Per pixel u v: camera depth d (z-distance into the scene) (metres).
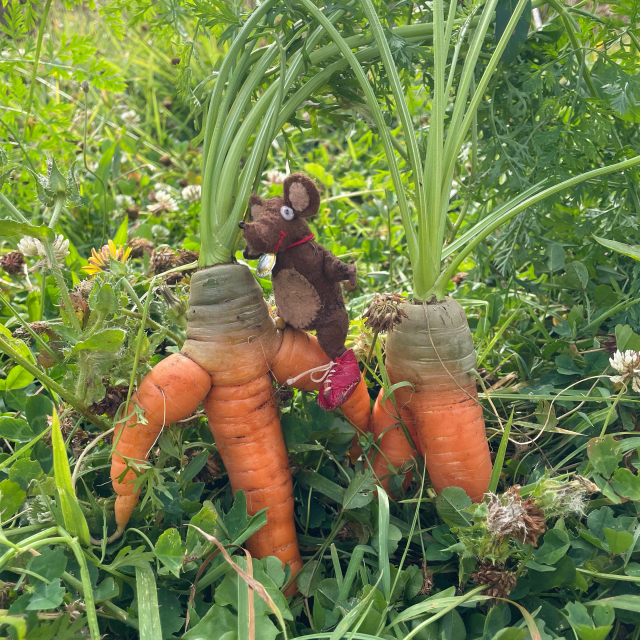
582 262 0.52
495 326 0.54
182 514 0.40
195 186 0.74
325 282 0.38
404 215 0.39
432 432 0.39
